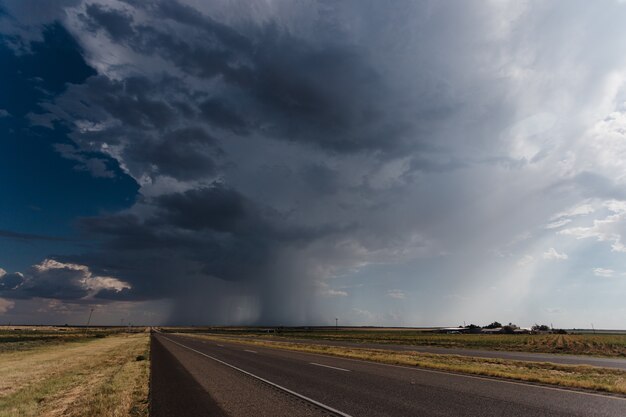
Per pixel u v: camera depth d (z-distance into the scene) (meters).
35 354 32.59
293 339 65.62
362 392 11.20
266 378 14.88
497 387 11.77
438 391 11.14
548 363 19.72
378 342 53.03
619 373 16.02
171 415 8.92
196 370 18.27
